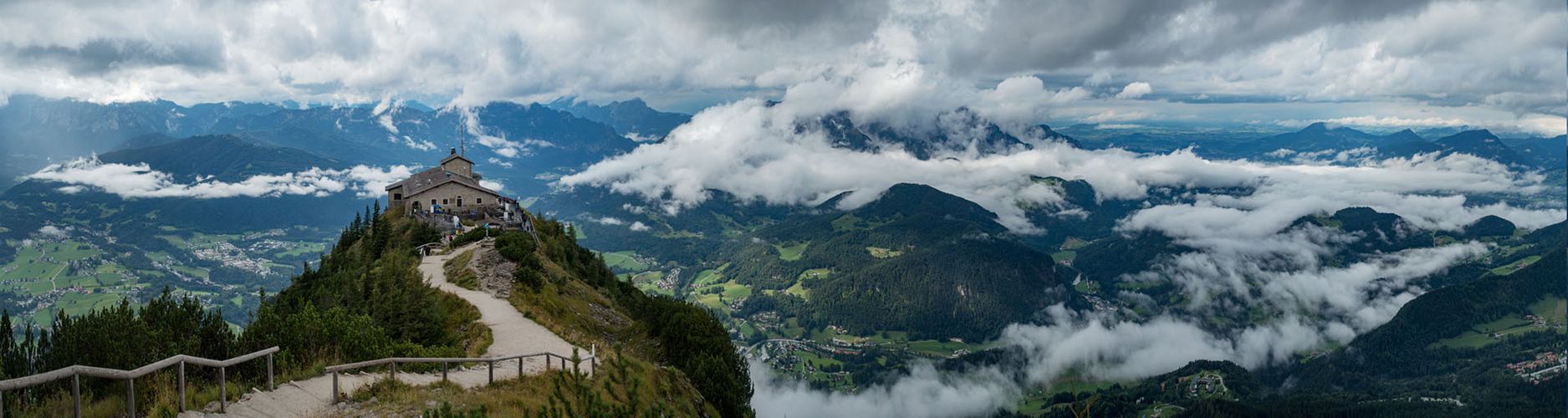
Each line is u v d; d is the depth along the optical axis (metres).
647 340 48.78
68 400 19.00
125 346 20.73
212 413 18.84
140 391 19.59
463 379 28.05
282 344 25.78
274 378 23.22
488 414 22.19
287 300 44.94
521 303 50.56
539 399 25.67
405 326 37.06
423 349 32.44
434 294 42.56
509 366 32.94
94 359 20.27
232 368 23.45
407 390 23.14
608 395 28.75
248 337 24.88
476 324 44.38
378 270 45.91
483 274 57.84
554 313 50.88
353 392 22.25
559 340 41.84
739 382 43.47
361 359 27.33
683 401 35.03
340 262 62.25
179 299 25.12
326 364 25.58
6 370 19.66
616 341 49.97
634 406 26.14
